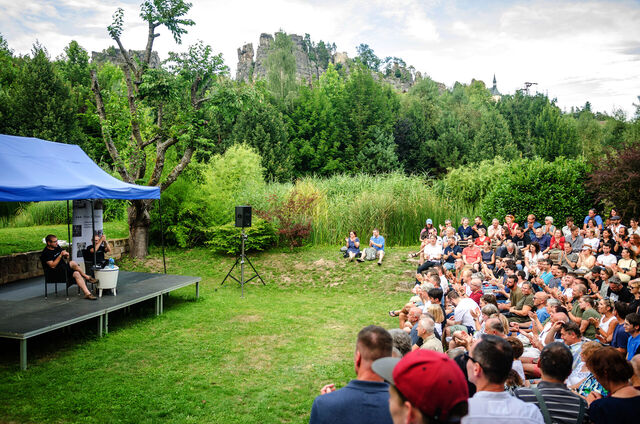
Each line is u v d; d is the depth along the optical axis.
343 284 13.27
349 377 6.54
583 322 6.16
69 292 9.77
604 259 10.21
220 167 20.03
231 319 9.67
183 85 16.05
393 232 16.97
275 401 5.69
